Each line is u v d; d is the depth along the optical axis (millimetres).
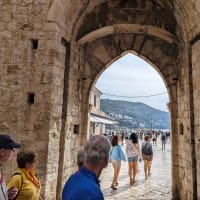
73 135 7492
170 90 8375
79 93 8086
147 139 9867
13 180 3043
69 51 7051
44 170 5594
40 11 6242
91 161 1944
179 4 6625
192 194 6156
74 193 1776
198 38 6059
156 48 8641
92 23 7789
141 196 7297
